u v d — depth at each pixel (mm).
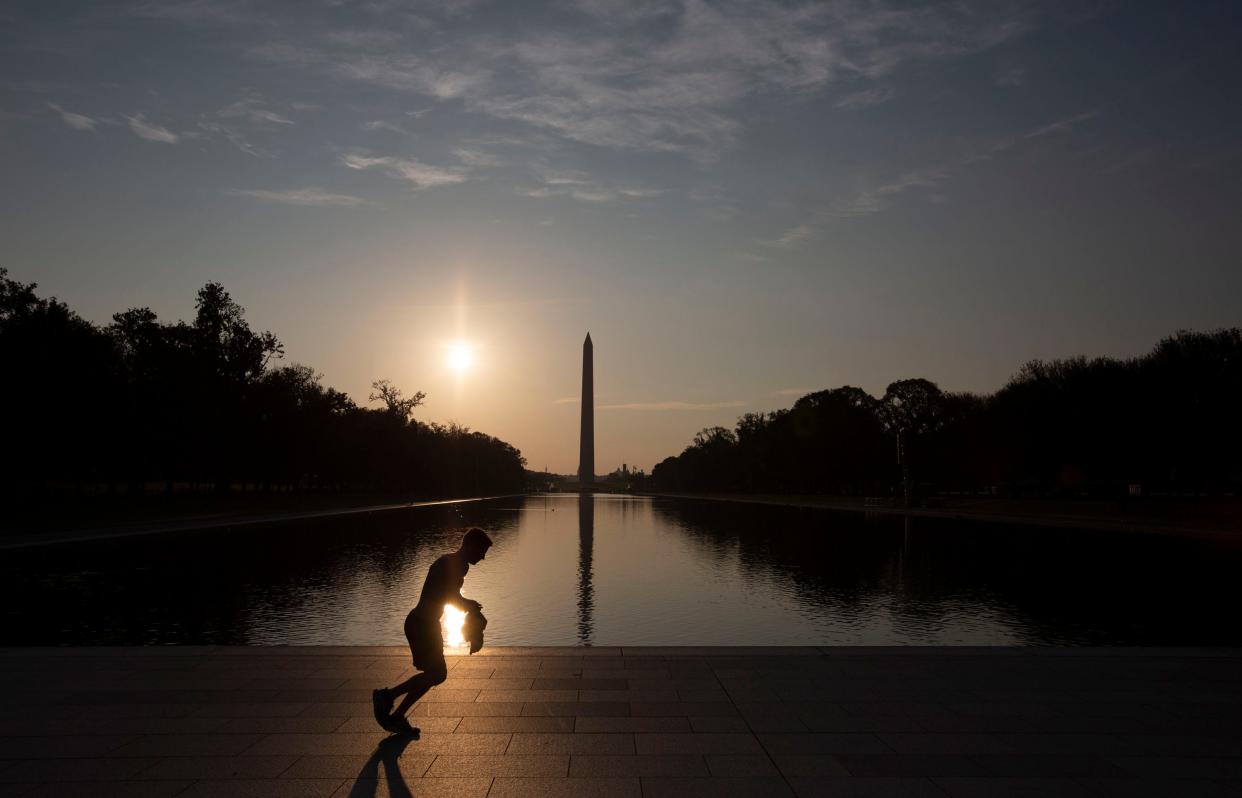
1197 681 10609
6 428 57531
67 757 7758
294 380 105188
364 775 7324
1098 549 46312
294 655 11789
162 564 38219
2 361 56281
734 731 8570
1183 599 28656
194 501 82938
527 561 44469
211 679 10578
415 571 36688
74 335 63469
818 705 9523
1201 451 68625
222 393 83312
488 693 10000
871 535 61281
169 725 8727
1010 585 32875
